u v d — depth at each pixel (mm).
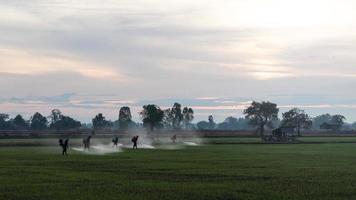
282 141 146000
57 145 117750
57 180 40688
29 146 112938
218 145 120688
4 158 68375
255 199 31578
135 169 50688
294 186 37219
